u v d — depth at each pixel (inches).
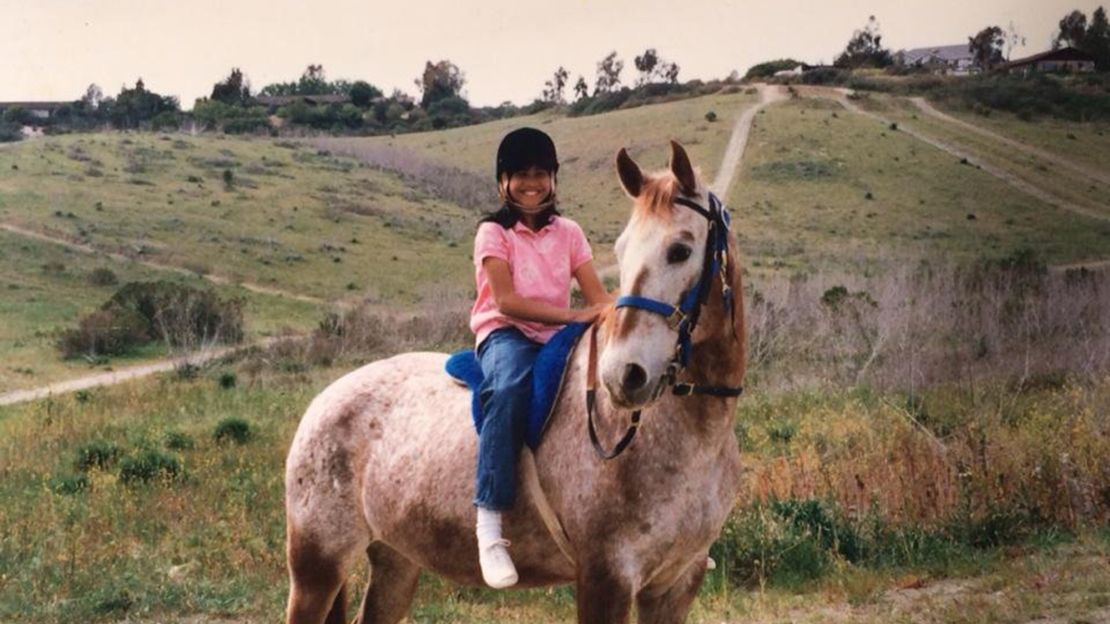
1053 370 669.9
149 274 2155.5
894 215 2861.7
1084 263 2203.5
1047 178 3255.4
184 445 645.9
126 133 3774.6
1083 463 382.3
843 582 324.2
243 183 3174.2
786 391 720.3
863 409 554.3
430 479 170.6
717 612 302.8
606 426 153.9
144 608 318.3
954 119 4018.2
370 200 3221.0
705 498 155.2
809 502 374.3
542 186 170.6
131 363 1509.6
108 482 497.4
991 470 382.9
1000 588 299.0
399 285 2309.3
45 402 973.8
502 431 159.0
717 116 4013.3
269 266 2353.6
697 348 152.5
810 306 1053.8
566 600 330.0
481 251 168.9
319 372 1229.1
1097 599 266.4
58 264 2103.8
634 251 145.3
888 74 5442.9
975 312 893.2
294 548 189.2
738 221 2785.4
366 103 6402.6
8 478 567.2
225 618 315.9
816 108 4121.6
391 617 197.8
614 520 153.1
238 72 6348.4
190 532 422.0
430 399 178.4
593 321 163.3
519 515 163.8
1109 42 4889.3
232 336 1669.5
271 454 596.7
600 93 5654.5
